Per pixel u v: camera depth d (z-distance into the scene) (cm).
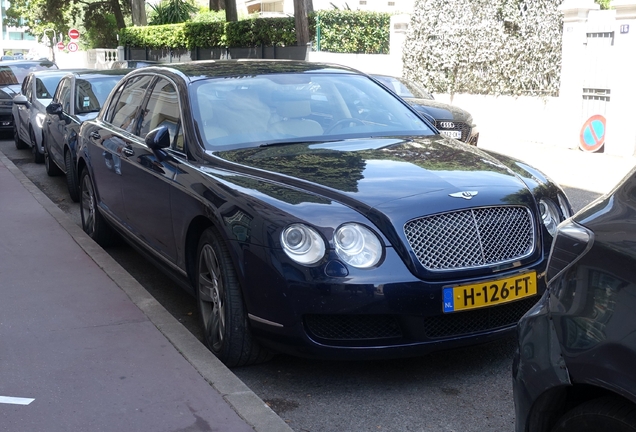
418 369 429
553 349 247
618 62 1362
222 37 2841
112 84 1025
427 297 374
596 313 234
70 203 973
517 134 1645
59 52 4903
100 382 379
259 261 386
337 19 2356
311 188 407
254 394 366
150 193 524
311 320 380
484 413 375
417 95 1463
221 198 420
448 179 418
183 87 534
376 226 380
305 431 359
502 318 400
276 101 534
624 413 225
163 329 450
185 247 470
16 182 1000
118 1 4591
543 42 1556
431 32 1869
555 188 449
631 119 1352
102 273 568
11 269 583
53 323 464
